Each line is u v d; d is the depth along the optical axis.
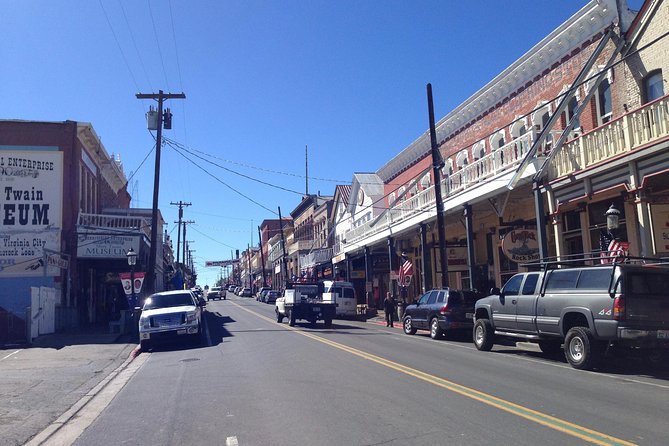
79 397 11.10
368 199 44.38
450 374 11.85
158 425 8.33
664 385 10.50
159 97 29.66
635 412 8.20
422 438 7.00
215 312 43.91
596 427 7.34
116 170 43.34
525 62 23.47
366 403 9.12
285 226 97.00
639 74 17.91
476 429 7.36
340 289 36.50
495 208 22.56
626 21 18.67
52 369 15.07
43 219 29.92
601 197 18.53
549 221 22.39
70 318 29.56
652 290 11.87
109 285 43.53
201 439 7.41
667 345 11.66
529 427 7.39
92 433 8.12
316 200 67.75
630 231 17.98
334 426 7.73
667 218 14.96
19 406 10.17
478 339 16.72
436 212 25.39
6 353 18.50
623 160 15.23
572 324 13.13
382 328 27.45
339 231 54.69
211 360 15.52
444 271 24.16
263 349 17.44
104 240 31.97
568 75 21.34
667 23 16.86
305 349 16.98
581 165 17.05
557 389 10.07
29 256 29.45
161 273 65.81
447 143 31.83
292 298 27.97
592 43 20.03
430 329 21.09
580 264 18.77
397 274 32.47
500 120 26.23
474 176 23.11
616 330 11.66
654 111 14.41
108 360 16.94
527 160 18.53
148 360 16.88
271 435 7.43
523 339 14.77
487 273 28.62
